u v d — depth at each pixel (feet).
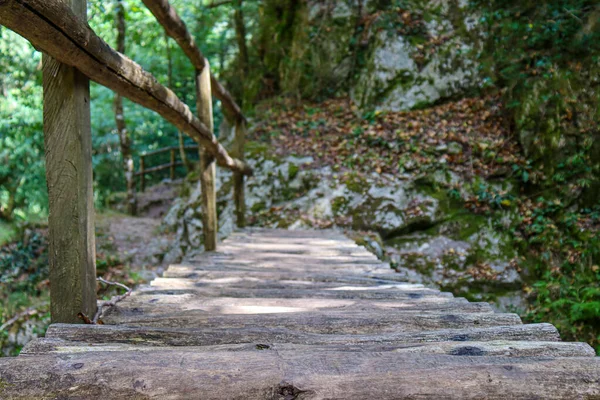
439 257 19.88
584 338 15.66
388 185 22.52
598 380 3.70
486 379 3.70
